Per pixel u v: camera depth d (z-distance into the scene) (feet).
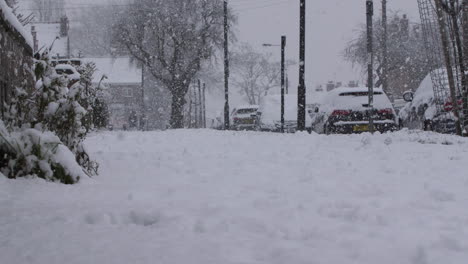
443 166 23.98
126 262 10.07
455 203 15.70
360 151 32.32
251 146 37.42
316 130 65.46
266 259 10.37
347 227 12.73
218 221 13.48
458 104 46.06
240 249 10.94
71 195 17.26
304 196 17.08
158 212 14.14
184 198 16.85
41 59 22.44
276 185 19.43
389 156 28.73
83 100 28.04
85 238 11.80
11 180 18.90
